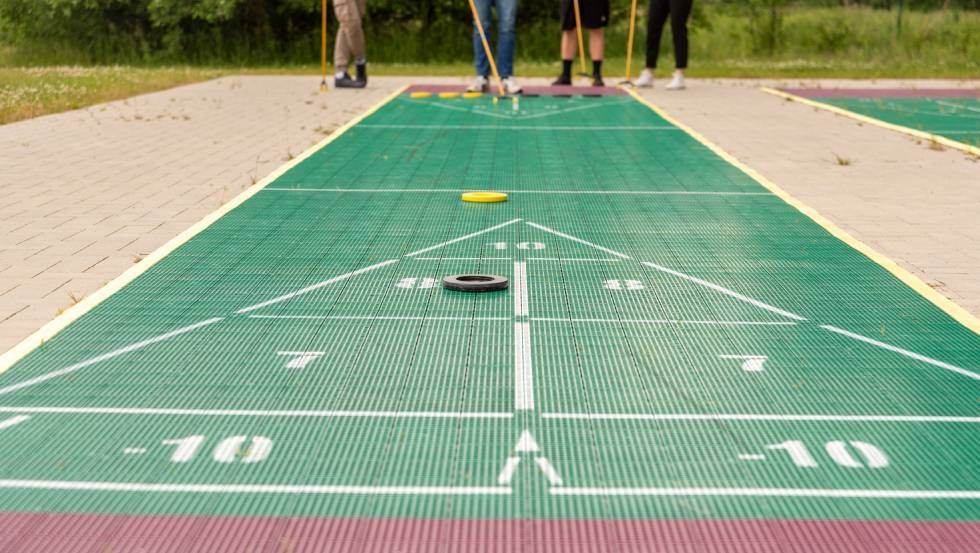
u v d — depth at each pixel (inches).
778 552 115.2
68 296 205.8
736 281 216.7
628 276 219.9
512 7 562.3
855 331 186.9
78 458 136.5
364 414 150.3
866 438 143.6
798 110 506.3
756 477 132.3
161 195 298.4
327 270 223.5
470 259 232.1
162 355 172.9
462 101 542.9
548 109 507.8
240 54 900.6
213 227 259.9
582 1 617.6
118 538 117.3
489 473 132.7
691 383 162.4
